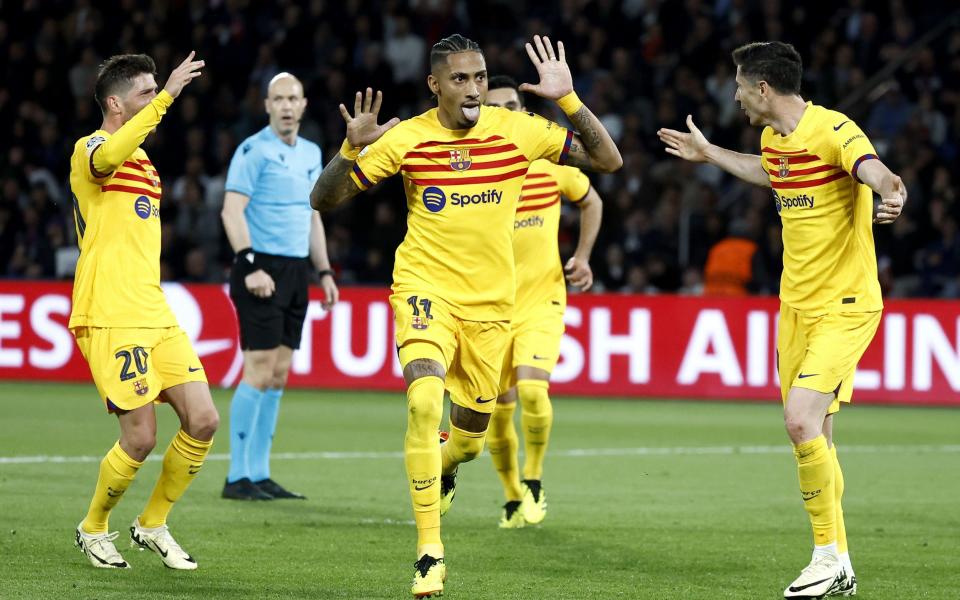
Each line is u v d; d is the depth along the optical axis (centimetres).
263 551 1277
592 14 3878
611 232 3341
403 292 1143
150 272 1172
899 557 1289
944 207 3209
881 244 3241
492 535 1395
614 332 2972
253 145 1681
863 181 1061
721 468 1973
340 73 3694
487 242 1143
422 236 1148
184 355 1177
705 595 1099
